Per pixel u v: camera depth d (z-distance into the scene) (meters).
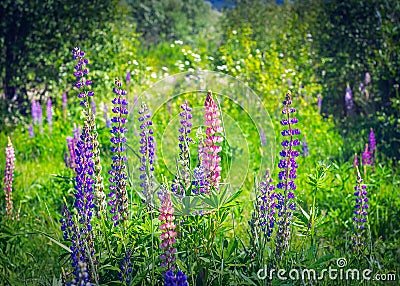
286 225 3.48
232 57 11.37
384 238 5.14
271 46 12.82
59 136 8.95
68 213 3.49
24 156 8.48
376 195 5.62
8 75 11.13
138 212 3.74
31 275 4.10
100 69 11.08
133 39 12.34
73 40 11.17
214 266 3.35
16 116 10.59
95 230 3.51
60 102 10.66
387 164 7.47
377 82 9.36
